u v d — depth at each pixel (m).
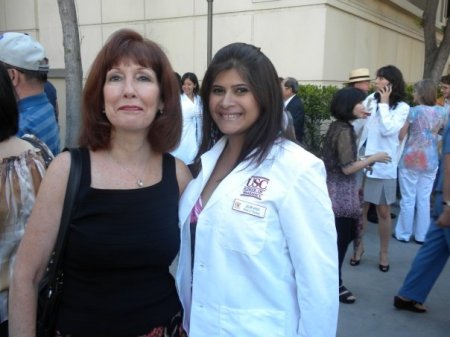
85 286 1.57
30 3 10.16
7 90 1.84
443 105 6.80
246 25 7.89
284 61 7.60
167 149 1.76
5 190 1.78
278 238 1.58
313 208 1.57
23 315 1.54
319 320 1.58
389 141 4.66
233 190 1.62
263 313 1.60
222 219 1.61
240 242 1.57
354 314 3.78
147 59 1.63
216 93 1.72
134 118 1.59
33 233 1.54
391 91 4.84
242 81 1.63
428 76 8.50
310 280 1.56
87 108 1.65
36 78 2.49
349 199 3.72
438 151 5.55
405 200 5.55
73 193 1.53
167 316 1.70
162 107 1.74
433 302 4.03
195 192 1.79
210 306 1.64
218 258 1.61
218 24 8.16
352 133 3.75
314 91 6.75
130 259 1.58
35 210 1.55
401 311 3.84
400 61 10.85
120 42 1.62
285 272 1.62
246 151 1.66
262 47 7.77
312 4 7.23
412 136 5.43
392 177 4.55
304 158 1.59
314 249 1.57
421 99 5.48
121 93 1.57
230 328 1.60
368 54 8.91
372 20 8.84
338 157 3.71
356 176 3.96
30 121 2.45
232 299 1.60
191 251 1.80
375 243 5.56
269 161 1.61
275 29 7.61
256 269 1.56
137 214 1.60
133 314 1.61
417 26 11.45
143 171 1.70
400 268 4.77
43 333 1.60
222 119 1.71
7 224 1.79
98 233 1.54
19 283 1.54
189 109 4.43
